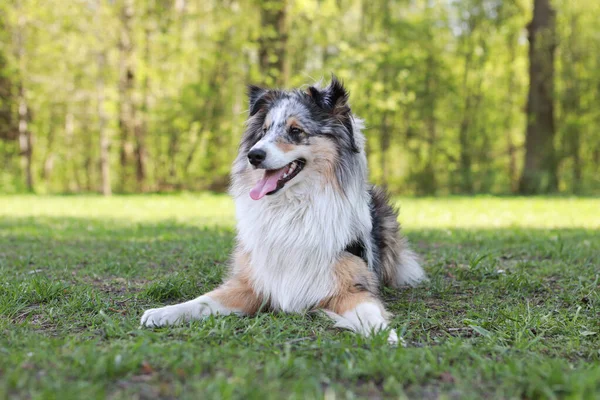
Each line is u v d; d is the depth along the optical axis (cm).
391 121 2473
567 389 248
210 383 247
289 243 411
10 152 2830
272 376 263
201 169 2573
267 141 418
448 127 2508
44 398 227
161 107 2400
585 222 1103
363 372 273
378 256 494
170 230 980
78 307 420
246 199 440
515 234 887
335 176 428
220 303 413
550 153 2097
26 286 470
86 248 762
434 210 1433
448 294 489
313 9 2095
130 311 417
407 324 369
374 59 2206
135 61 2238
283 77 2127
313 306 413
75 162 3306
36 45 2203
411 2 2367
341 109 443
